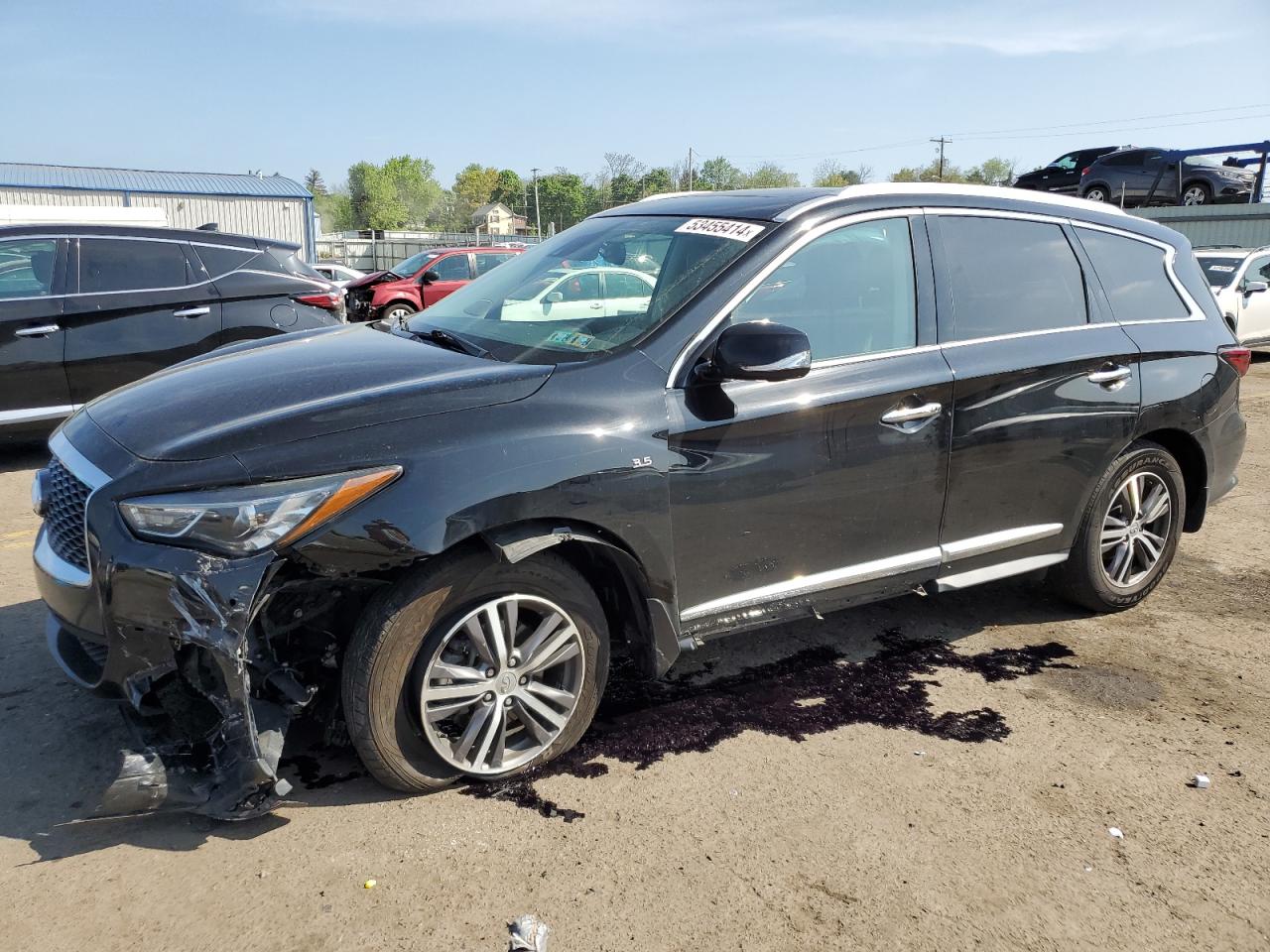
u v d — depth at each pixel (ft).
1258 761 10.89
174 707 8.88
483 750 9.59
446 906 8.09
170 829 8.98
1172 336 14.28
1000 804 9.87
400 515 8.50
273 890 8.21
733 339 9.68
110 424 9.45
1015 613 15.05
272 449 8.54
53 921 7.75
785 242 11.01
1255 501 21.99
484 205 385.09
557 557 9.70
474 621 9.24
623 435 9.63
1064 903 8.46
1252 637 14.34
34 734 10.50
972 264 12.46
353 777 9.84
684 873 8.63
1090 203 14.17
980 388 12.05
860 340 11.38
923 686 12.49
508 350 10.67
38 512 9.85
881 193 12.01
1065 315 13.21
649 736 10.98
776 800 9.79
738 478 10.40
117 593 8.27
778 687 12.34
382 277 63.93
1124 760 10.84
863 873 8.73
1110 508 14.16
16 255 22.71
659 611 10.21
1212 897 8.61
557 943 7.73
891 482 11.54
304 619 8.95
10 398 22.62
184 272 24.57
